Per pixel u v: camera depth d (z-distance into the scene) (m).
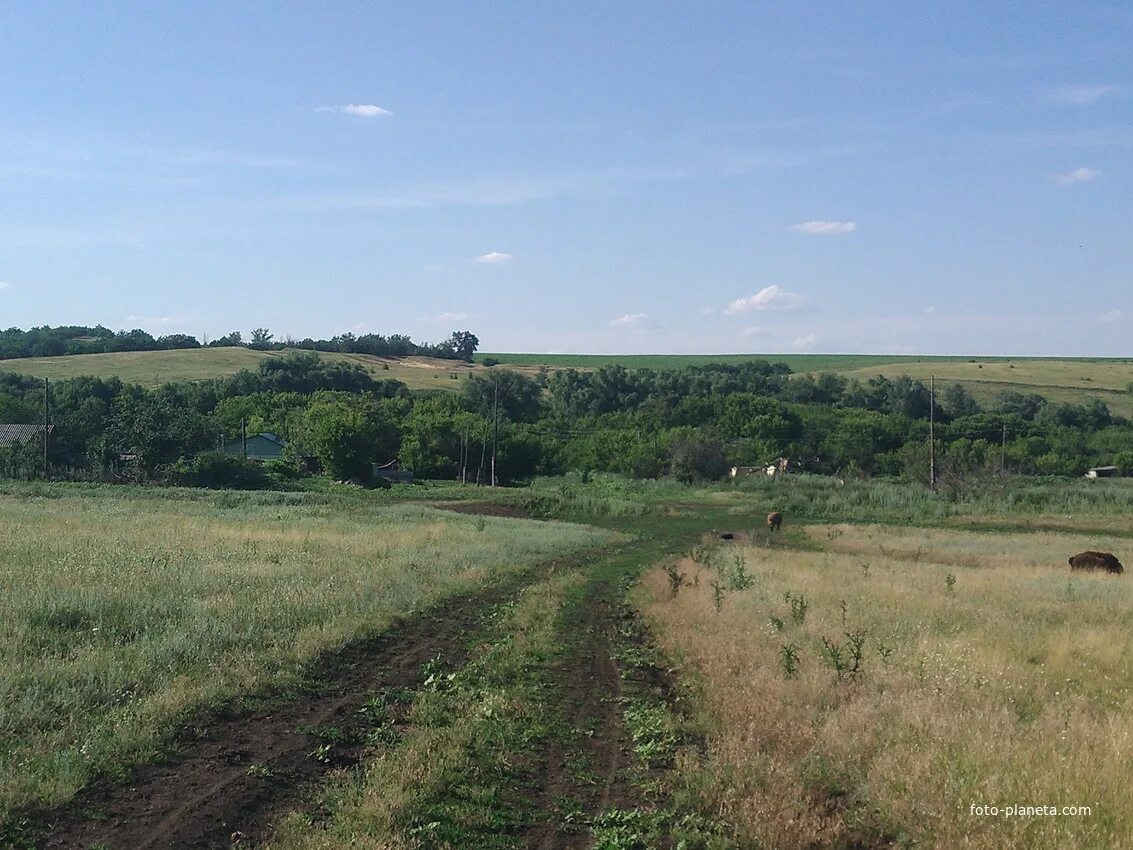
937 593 21.38
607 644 15.68
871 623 16.17
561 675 13.10
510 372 121.81
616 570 29.80
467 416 93.56
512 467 90.50
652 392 119.44
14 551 21.08
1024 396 115.69
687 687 12.23
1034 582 24.47
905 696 10.34
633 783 8.70
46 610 13.77
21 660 11.05
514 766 9.00
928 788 7.63
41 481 61.00
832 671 11.77
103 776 8.09
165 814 7.40
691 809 7.93
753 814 7.46
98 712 9.55
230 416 98.94
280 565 21.52
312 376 116.56
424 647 14.36
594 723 10.69
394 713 10.59
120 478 65.69
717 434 93.25
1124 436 94.19
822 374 131.62
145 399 81.62
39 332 158.25
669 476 85.44
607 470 91.12
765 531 51.59
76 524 29.64
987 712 9.62
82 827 7.09
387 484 77.31
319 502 54.41
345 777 8.34
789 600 18.38
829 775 8.41
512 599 20.25
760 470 88.12
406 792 7.86
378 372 143.38
